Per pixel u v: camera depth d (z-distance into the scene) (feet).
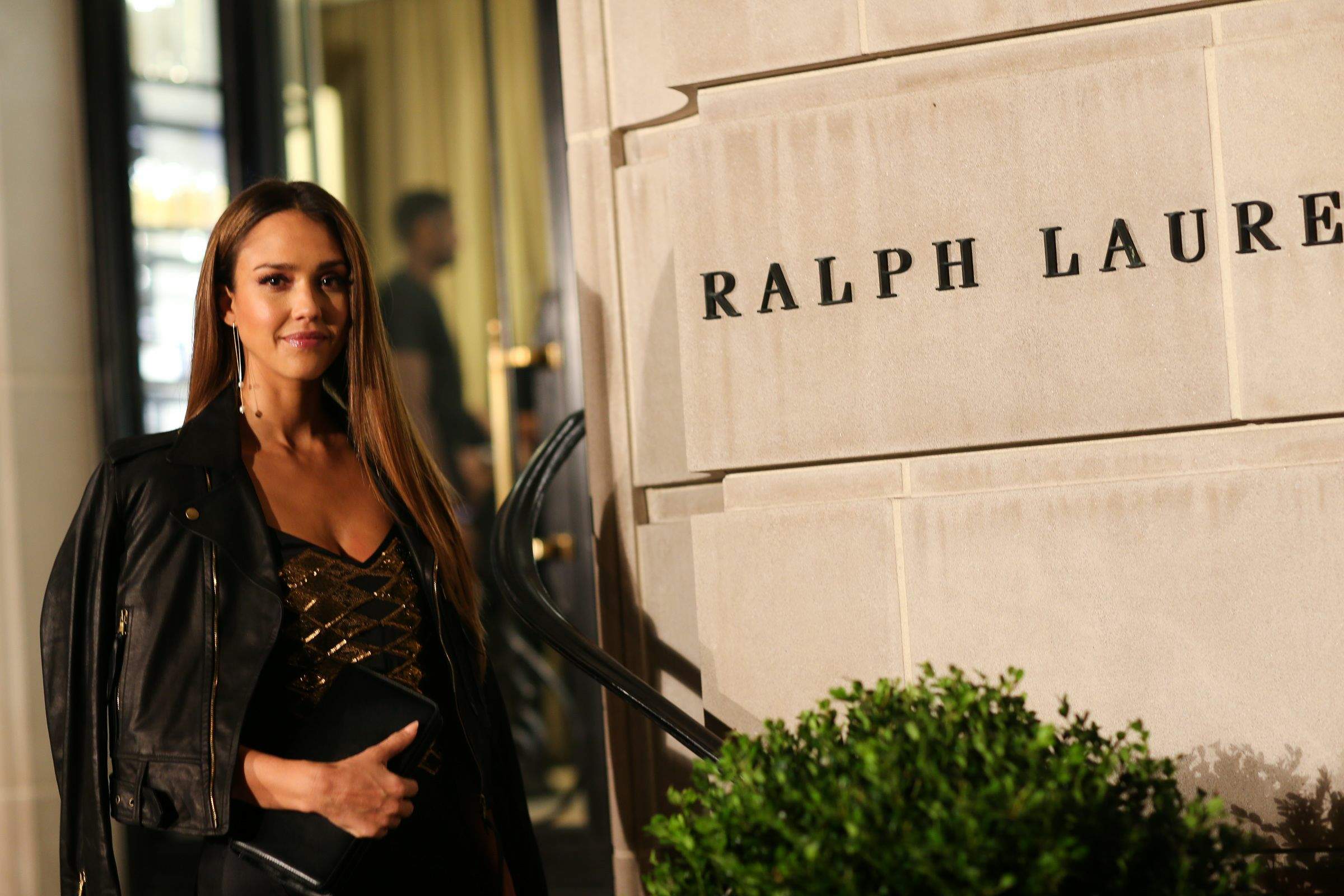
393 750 6.29
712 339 7.79
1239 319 6.97
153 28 15.02
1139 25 7.22
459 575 7.41
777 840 5.25
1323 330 6.86
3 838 13.39
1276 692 6.85
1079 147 7.19
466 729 6.91
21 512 13.78
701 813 8.38
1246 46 6.97
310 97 16.17
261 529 6.59
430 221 16.46
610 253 8.93
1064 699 6.09
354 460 7.37
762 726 7.70
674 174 7.86
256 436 7.06
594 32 8.97
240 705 6.27
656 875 5.79
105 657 6.51
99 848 6.35
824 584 7.59
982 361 7.32
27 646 13.62
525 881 7.48
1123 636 7.06
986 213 7.32
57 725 6.56
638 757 8.81
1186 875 5.16
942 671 7.34
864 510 7.51
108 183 14.62
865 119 7.52
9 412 13.80
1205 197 7.02
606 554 8.95
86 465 14.39
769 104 7.84
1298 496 6.84
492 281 16.34
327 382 7.69
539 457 9.39
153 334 14.92
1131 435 7.20
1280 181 6.92
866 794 5.11
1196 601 6.97
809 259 7.61
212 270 7.12
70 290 14.40
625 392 8.89
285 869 6.08
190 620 6.42
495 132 16.22
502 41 16.22
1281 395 6.91
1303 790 6.79
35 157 14.20
